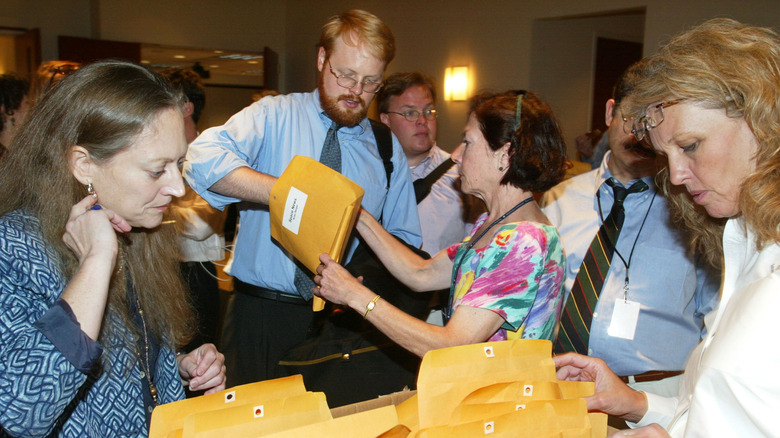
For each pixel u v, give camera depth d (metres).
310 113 1.90
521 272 1.29
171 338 1.21
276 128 1.85
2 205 0.99
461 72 6.42
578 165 3.90
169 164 1.01
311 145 1.89
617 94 1.75
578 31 6.10
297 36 9.27
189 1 8.68
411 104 2.71
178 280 1.26
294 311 1.86
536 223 1.36
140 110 0.96
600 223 1.89
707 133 0.92
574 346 1.79
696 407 0.90
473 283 1.33
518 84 5.88
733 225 1.03
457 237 2.71
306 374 1.72
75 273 0.94
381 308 1.34
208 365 1.23
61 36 7.64
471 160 1.45
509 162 1.38
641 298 1.76
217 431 0.76
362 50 1.75
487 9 6.14
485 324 1.29
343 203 1.35
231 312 1.95
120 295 1.08
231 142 1.71
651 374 1.76
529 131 1.37
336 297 1.38
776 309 0.85
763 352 0.84
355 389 1.73
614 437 0.99
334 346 1.73
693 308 1.82
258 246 1.85
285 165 1.87
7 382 0.82
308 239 1.42
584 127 6.41
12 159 1.00
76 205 0.95
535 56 5.78
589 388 1.01
